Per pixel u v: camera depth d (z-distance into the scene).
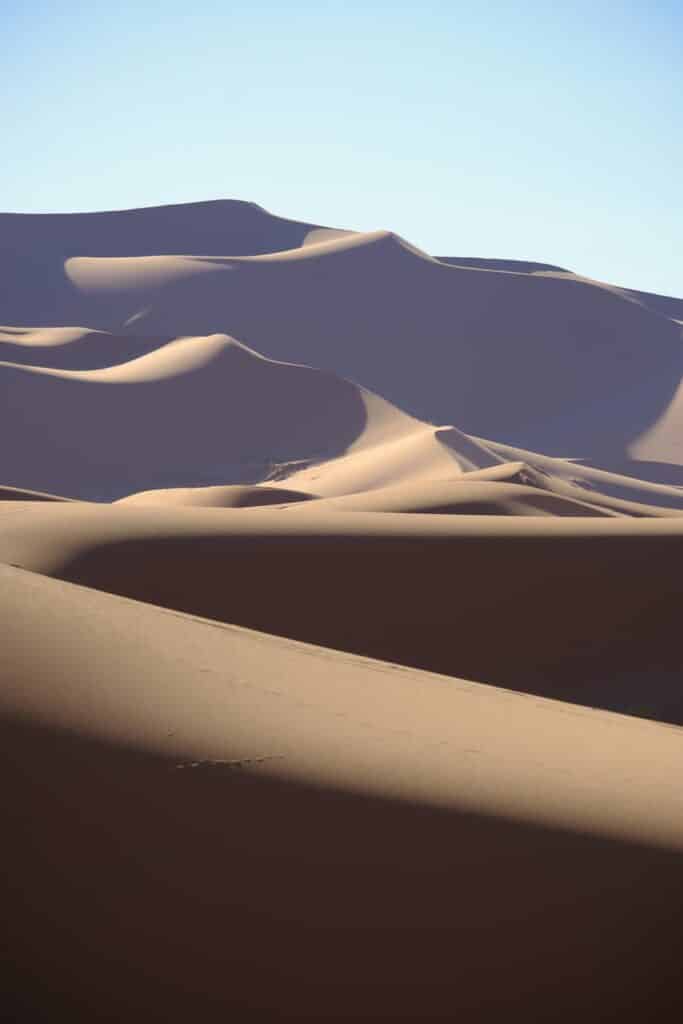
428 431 112.94
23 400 123.69
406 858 6.52
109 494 119.12
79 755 6.45
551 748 8.91
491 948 6.30
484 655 22.12
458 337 192.25
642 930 6.63
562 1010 6.22
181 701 7.42
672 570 24.45
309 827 6.50
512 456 118.81
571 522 26.70
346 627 21.48
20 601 8.50
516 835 6.91
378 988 6.02
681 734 13.62
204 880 6.09
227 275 198.00
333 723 7.94
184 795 6.43
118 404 128.25
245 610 20.88
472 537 24.14
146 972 5.76
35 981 5.61
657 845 7.20
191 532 22.02
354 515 25.66
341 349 188.12
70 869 5.95
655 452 170.88
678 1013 6.40
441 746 8.02
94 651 7.82
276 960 5.95
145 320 189.75
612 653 22.75
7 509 23.77
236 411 132.12
